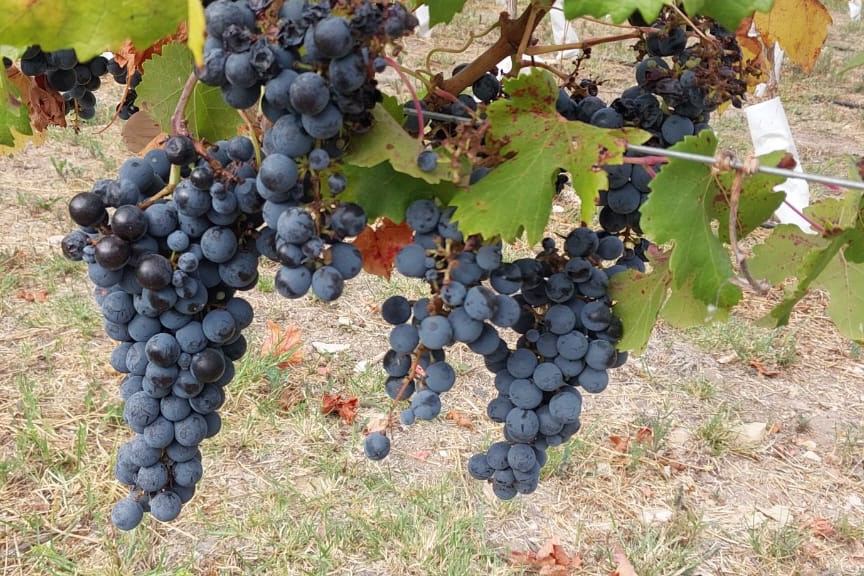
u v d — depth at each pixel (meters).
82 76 0.95
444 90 0.79
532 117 0.75
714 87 0.77
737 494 1.90
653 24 0.78
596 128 0.74
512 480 0.82
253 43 0.66
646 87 0.78
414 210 0.73
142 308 0.74
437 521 1.68
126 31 0.72
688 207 0.73
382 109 0.72
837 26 6.35
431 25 0.81
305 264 0.70
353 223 0.70
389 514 1.71
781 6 0.93
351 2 0.65
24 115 0.82
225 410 1.98
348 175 0.74
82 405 1.97
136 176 0.74
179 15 0.72
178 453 0.77
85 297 2.41
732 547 1.73
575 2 0.71
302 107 0.66
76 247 0.73
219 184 0.70
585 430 2.05
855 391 2.34
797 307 2.77
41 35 0.71
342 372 2.20
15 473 1.73
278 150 0.68
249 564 1.56
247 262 0.74
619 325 0.79
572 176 0.73
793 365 2.44
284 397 2.07
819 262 0.74
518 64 0.80
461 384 2.20
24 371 2.07
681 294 0.79
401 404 2.08
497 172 0.73
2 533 1.59
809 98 4.79
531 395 0.79
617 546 1.70
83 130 3.51
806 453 2.06
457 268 0.72
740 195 0.74
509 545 1.68
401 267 0.73
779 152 0.73
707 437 2.06
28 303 2.36
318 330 2.39
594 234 0.77
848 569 1.69
